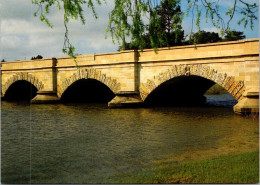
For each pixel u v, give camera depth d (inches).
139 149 627.5
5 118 1187.9
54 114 1282.0
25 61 1973.4
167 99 1664.6
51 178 439.8
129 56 1437.0
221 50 1153.4
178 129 848.9
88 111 1355.8
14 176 452.1
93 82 1900.8
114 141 717.9
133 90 1432.1
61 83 1796.3
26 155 593.9
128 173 449.7
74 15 412.2
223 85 1151.0
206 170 414.9
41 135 820.6
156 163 507.2
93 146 670.5
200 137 727.7
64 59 1764.3
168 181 379.9
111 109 1403.8
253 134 734.5
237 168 408.8
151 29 455.2
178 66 1283.2
